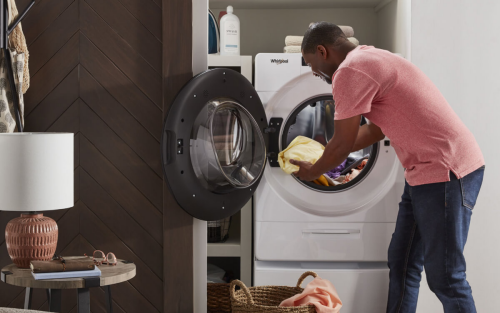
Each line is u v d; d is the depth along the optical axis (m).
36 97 1.86
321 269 2.29
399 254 2.01
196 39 1.87
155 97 1.86
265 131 2.10
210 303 2.24
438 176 1.70
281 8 2.98
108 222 1.87
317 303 1.79
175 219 1.85
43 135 1.48
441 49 2.25
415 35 2.28
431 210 1.72
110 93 1.87
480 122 2.22
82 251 1.88
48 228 1.53
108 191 1.87
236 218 2.91
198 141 1.84
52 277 1.39
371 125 2.16
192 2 1.85
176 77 1.84
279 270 2.29
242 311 1.83
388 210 2.30
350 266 2.32
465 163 1.71
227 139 1.94
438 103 1.73
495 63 2.21
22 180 1.46
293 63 2.30
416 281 2.02
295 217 2.30
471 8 2.23
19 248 1.50
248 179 2.01
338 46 1.86
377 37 2.95
